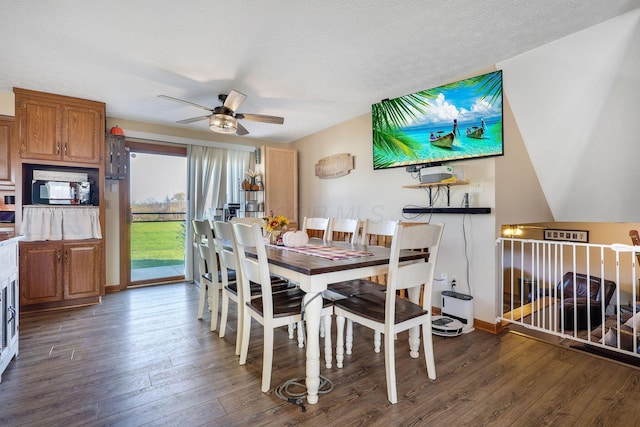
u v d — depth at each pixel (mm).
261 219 3449
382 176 3867
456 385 1905
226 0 1873
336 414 1629
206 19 2062
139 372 2039
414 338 2258
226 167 5016
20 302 3186
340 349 2117
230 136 5062
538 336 2852
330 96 3494
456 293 3021
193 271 4656
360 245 2678
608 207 3170
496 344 2533
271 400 1748
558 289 4453
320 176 4852
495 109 2791
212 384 1905
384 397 1777
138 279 4434
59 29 2154
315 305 1729
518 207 3115
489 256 2836
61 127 3381
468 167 3018
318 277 1730
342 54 2559
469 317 2848
